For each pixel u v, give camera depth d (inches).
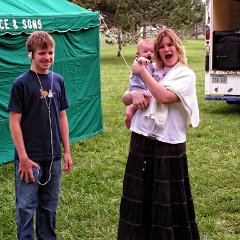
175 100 146.0
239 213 206.7
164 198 147.8
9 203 215.2
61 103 163.6
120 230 154.1
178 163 149.8
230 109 455.8
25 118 156.3
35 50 153.5
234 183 242.8
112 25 1182.9
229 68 432.5
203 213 205.9
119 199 221.0
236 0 466.6
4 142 269.6
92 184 240.7
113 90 634.8
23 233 158.9
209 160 283.7
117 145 320.2
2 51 261.7
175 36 148.8
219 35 434.3
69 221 196.9
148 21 1187.9
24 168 155.1
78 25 312.3
